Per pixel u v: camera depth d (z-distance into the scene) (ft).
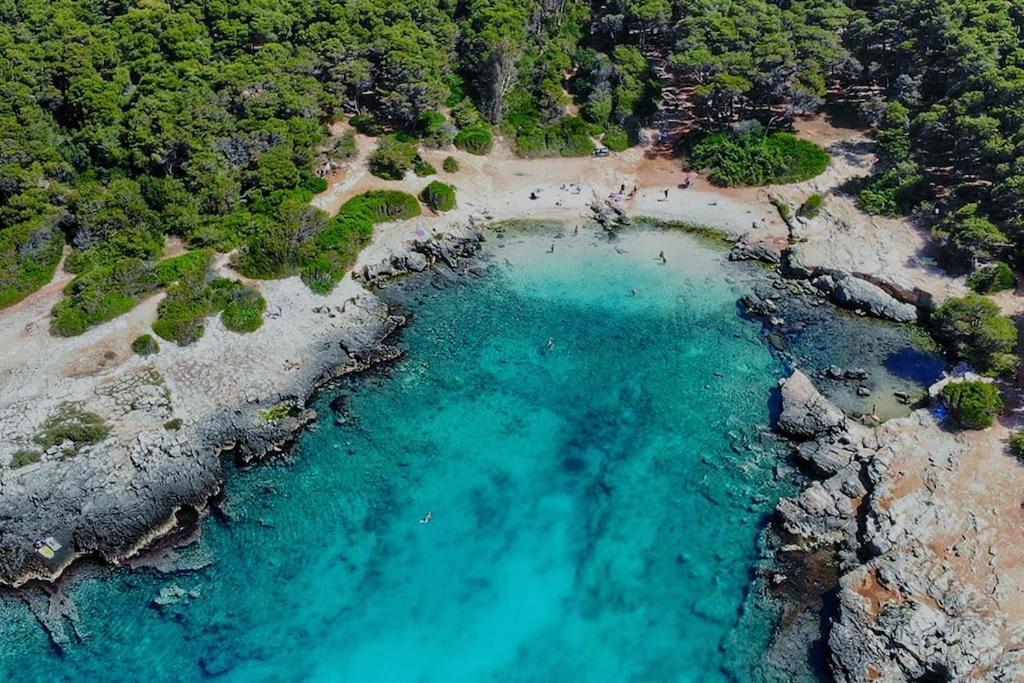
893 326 242.99
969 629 154.20
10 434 197.67
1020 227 240.32
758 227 285.02
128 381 215.10
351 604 175.11
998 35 310.04
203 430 205.87
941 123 284.20
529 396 225.15
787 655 160.04
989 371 215.72
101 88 288.51
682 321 248.11
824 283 256.73
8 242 241.76
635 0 360.07
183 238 262.67
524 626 169.89
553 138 324.19
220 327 233.14
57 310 230.07
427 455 208.33
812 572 174.19
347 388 227.20
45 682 161.89
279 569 181.88
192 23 323.57
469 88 338.75
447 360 236.63
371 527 191.01
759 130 314.14
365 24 336.90
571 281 266.36
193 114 280.31
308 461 206.28
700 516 190.19
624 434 212.43
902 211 277.23
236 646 167.63
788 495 192.54
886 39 342.44
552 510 193.98
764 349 236.43
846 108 333.62
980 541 170.50
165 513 189.57
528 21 358.64
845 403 215.72
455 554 184.85
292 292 248.32
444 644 167.02
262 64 307.78
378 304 250.57
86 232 251.39
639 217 295.28
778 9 356.79
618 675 159.74
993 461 188.85
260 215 270.05
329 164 298.15
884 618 157.38
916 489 182.80
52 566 179.11
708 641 164.76
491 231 289.94
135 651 166.91
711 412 216.74
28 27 320.29
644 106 335.26
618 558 182.19
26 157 260.83
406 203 287.07
